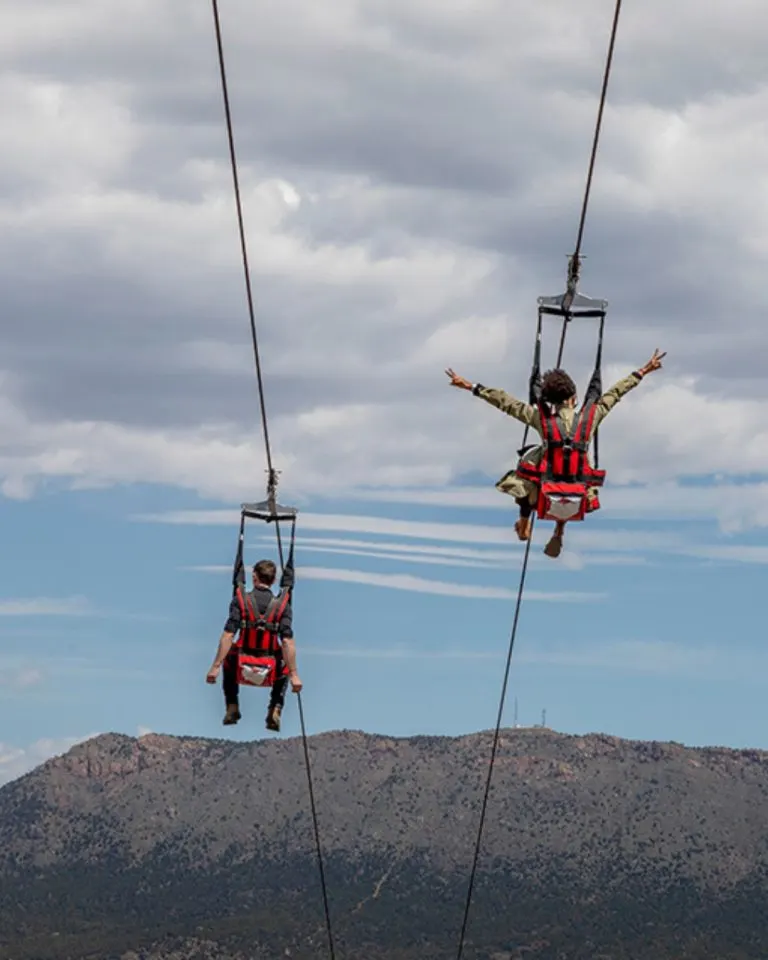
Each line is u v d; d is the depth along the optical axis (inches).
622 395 1359.5
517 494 1352.1
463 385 1364.4
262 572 1590.8
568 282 1402.6
